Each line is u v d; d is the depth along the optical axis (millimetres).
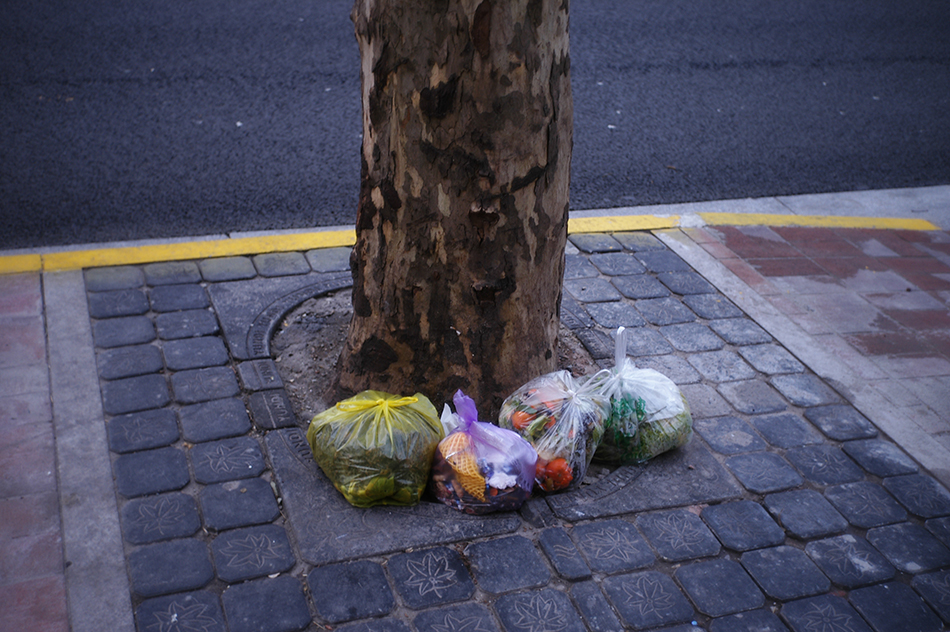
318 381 3576
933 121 7355
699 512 3012
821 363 3988
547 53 2783
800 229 5398
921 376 3945
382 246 3062
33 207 4715
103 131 5637
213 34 7340
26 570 2535
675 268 4773
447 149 2828
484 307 3125
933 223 5664
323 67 6957
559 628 2502
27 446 3010
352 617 2480
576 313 4246
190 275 4207
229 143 5703
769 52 8500
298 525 2789
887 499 3146
